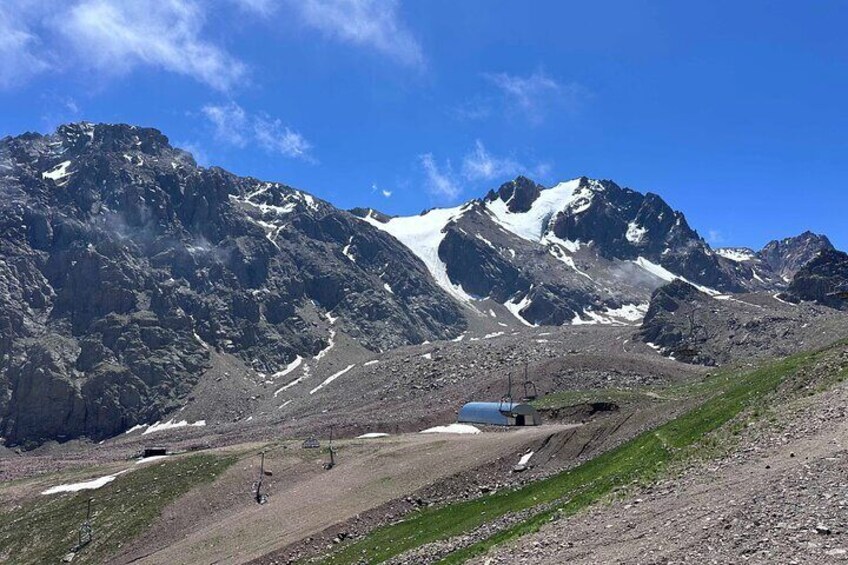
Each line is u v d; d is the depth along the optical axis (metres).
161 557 102.94
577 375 195.00
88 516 125.62
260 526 103.69
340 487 112.44
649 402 139.88
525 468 98.56
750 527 29.80
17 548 121.06
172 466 143.62
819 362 60.06
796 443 40.19
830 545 25.69
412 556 65.19
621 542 35.28
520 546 43.78
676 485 42.47
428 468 109.44
